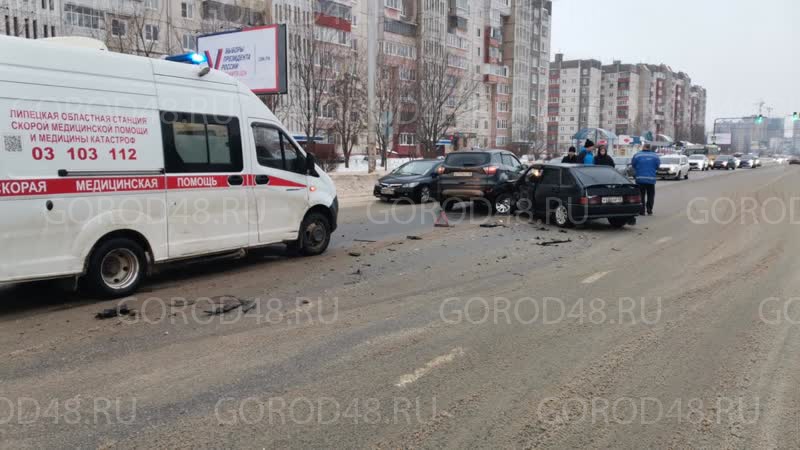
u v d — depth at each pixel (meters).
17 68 5.62
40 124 5.77
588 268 8.34
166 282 7.35
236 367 4.52
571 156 15.42
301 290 6.95
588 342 5.16
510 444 3.42
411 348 4.97
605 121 132.75
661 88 142.12
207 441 3.41
